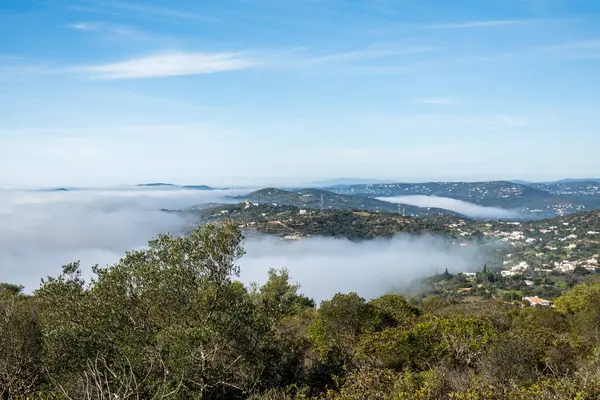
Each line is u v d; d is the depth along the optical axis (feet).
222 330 29.99
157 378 25.63
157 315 31.22
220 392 28.35
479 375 25.03
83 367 26.35
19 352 28.14
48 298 30.32
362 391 23.39
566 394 18.38
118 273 30.83
